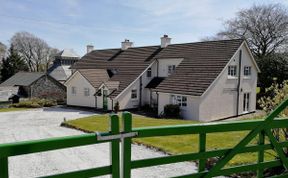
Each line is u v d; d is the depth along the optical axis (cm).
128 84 2742
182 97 2289
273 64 3272
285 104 404
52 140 266
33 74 4347
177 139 1167
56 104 3516
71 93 3253
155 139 1172
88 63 3669
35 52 6619
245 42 2478
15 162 959
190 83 2306
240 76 2494
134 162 315
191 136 1217
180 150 1012
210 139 1104
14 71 5597
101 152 1065
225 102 2381
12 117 2527
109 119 296
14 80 4378
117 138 299
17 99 3791
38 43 6631
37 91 4034
